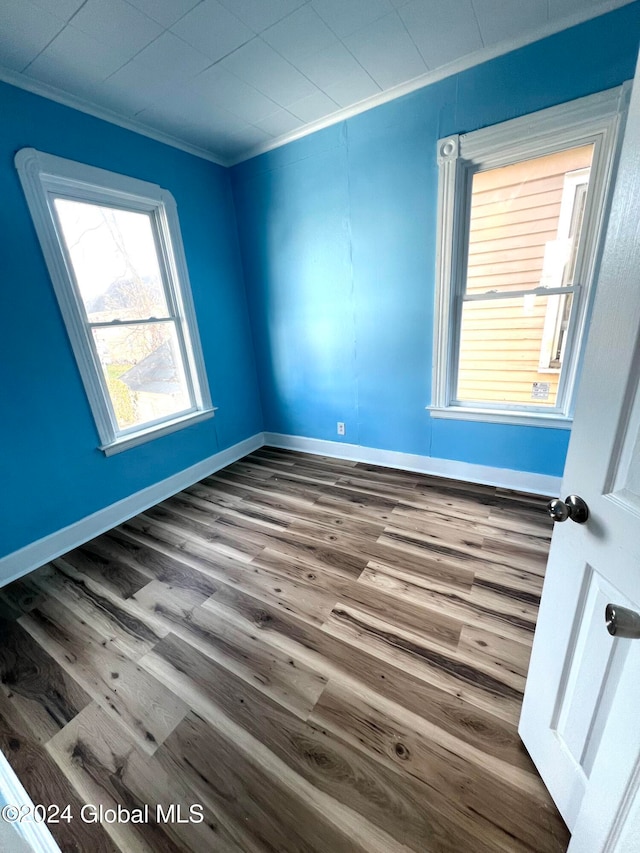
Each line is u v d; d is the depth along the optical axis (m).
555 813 0.90
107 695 1.28
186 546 2.11
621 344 0.60
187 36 1.56
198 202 2.68
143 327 2.49
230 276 3.05
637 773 0.57
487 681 1.24
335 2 1.44
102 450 2.26
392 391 2.77
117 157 2.14
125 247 2.33
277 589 1.73
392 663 1.33
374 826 0.91
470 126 1.95
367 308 2.65
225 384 3.15
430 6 1.48
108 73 1.75
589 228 1.89
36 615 1.65
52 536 2.07
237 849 0.89
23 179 1.76
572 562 0.77
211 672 1.34
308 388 3.21
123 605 1.69
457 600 1.59
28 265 1.84
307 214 2.66
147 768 1.07
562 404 2.23
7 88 1.68
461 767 1.01
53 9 1.36
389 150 2.21
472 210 2.19
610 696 0.70
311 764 1.05
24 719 1.22
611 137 1.68
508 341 2.35
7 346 1.82
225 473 3.07
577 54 1.63
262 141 2.57
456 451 2.64
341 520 2.27
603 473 0.66
